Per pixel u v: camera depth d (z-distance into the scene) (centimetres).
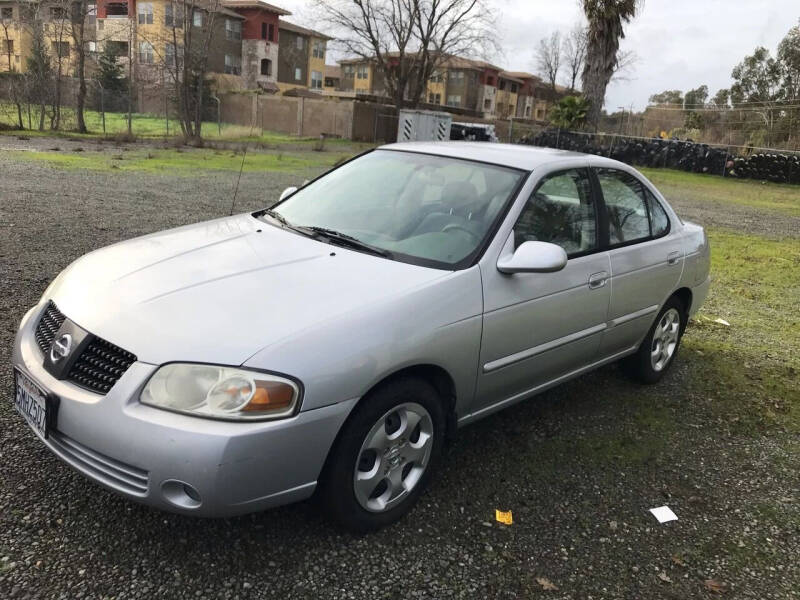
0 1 4641
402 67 4447
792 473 382
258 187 1356
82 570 249
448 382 310
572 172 394
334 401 252
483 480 341
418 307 285
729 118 4556
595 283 383
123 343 250
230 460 232
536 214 358
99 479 247
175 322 256
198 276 292
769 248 1138
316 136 4188
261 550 270
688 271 478
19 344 290
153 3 4950
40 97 2736
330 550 275
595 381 490
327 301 273
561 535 303
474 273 315
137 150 2097
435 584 262
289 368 243
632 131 4109
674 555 297
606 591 270
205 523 283
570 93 7019
